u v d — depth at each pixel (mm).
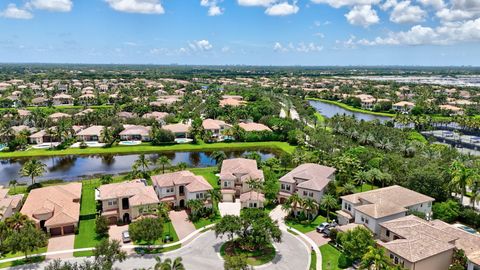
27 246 56469
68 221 68375
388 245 55125
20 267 57281
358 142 141000
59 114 176000
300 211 76562
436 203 77562
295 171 88812
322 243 65875
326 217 77125
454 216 74438
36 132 147500
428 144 129125
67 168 115688
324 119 181750
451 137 159875
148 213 72688
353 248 55438
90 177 106312
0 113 176750
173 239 66750
